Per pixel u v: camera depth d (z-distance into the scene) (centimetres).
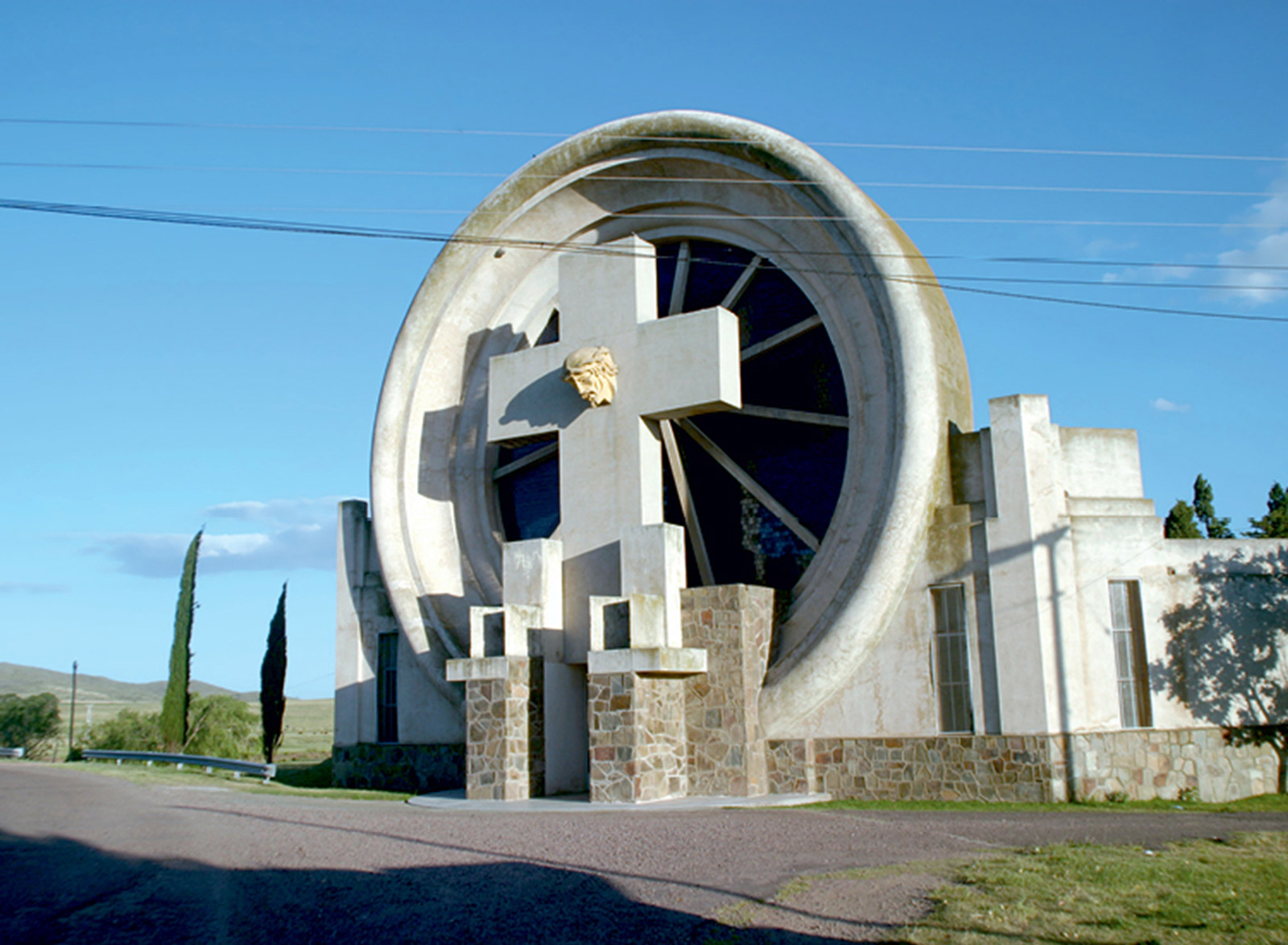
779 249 2045
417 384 2317
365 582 2489
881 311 1827
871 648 1797
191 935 837
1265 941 705
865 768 1773
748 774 1741
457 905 895
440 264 2314
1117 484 1903
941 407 1802
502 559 2070
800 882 923
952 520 1773
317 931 836
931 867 977
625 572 1838
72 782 2388
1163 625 1772
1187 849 1048
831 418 1938
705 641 1802
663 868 1024
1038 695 1670
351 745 2430
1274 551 1869
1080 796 1650
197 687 18325
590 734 1725
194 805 1780
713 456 2052
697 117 2033
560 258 2066
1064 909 793
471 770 1847
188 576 3834
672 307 2158
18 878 1093
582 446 1978
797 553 1958
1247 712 1803
